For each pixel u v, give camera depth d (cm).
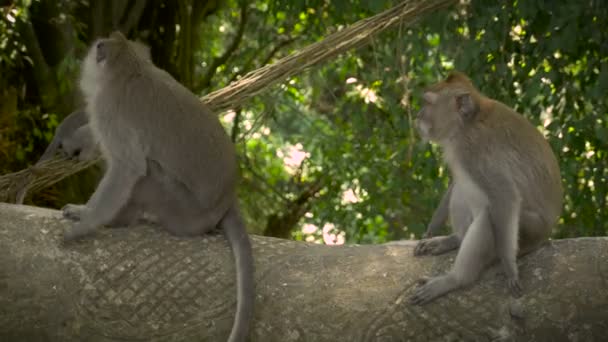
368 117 1224
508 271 596
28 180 790
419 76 1047
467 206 639
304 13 1190
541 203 625
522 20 955
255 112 1388
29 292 602
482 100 644
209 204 645
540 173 627
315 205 1381
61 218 645
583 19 887
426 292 600
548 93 951
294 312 604
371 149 1198
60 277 609
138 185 646
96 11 1281
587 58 922
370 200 1179
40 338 599
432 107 638
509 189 609
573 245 628
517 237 607
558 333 586
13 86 1230
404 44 1010
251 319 595
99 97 649
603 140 883
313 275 625
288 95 1378
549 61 932
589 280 600
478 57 933
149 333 599
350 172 1223
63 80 1123
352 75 1238
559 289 597
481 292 602
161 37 1421
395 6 883
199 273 619
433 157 964
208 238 648
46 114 1168
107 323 600
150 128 639
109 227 648
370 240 1452
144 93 645
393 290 611
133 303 605
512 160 619
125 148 638
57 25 1201
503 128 627
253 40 1551
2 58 1144
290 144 1594
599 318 587
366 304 604
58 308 602
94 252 624
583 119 904
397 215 1250
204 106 676
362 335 593
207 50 1562
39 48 1185
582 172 1020
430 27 939
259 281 620
